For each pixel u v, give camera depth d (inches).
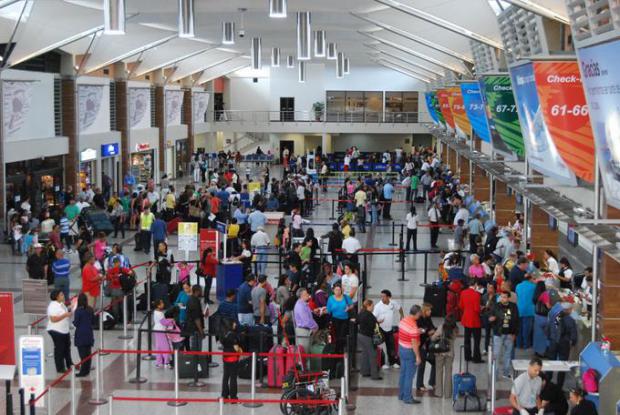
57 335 573.3
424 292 824.3
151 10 1294.3
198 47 1886.1
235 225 978.7
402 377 533.3
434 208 1098.1
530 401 454.0
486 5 922.7
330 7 1296.8
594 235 508.7
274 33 1838.1
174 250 1087.6
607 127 414.6
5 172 1193.4
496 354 565.3
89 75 1560.0
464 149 1396.4
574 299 623.2
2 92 1157.7
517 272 666.2
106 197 1499.8
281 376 558.6
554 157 562.9
